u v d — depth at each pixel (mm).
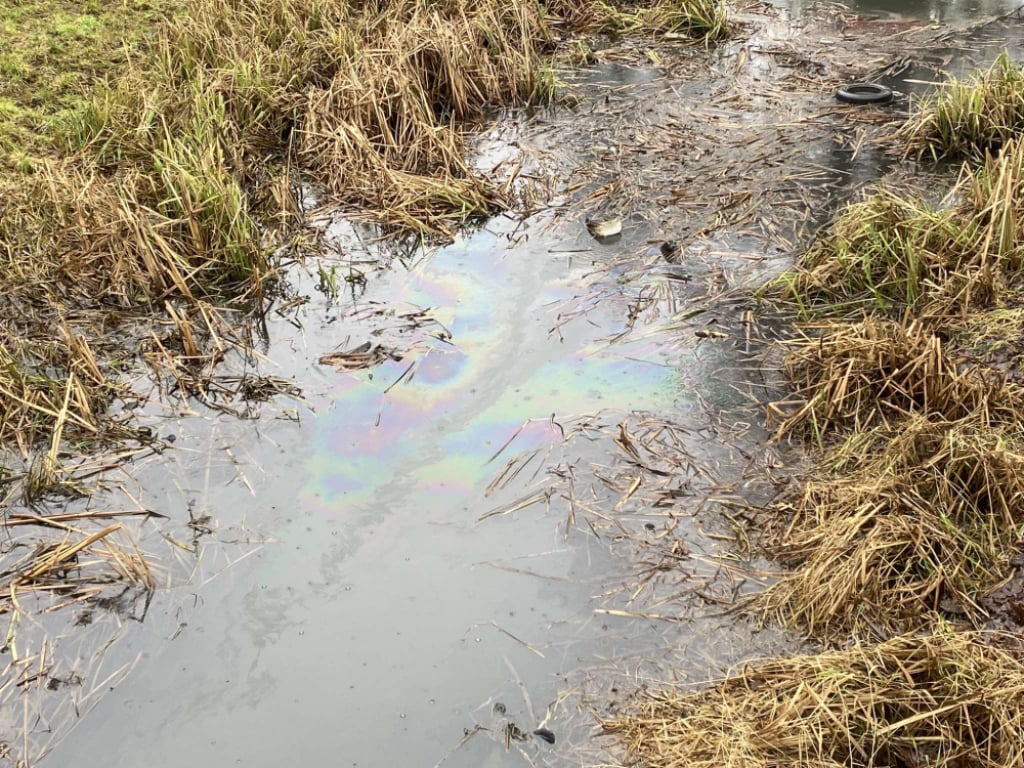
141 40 7129
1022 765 2471
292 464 3881
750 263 4984
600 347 4461
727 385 4156
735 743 2611
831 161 5895
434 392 4242
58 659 3107
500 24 7383
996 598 3053
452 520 3588
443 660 3072
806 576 3117
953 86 6004
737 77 7188
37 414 4023
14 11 7328
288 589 3340
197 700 2984
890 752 2607
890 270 4469
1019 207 4668
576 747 2777
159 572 3406
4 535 3539
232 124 6031
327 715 2924
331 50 6734
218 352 4477
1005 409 3619
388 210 5559
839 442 3766
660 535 3447
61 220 5062
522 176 5953
